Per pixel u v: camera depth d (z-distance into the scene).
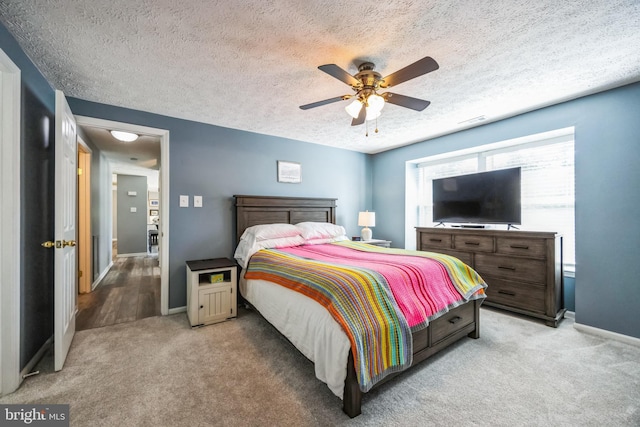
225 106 2.75
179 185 3.09
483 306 3.19
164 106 2.75
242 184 3.52
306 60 1.93
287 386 1.72
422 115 3.05
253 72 2.09
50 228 2.24
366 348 1.48
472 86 2.37
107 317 2.90
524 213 3.31
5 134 1.63
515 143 3.28
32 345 1.92
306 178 4.13
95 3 1.38
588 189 2.55
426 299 1.92
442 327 2.05
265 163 3.72
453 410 1.51
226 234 3.39
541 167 3.17
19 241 1.71
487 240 3.12
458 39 1.71
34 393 1.64
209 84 2.28
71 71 2.06
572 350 2.18
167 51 1.81
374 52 1.84
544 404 1.56
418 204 4.55
